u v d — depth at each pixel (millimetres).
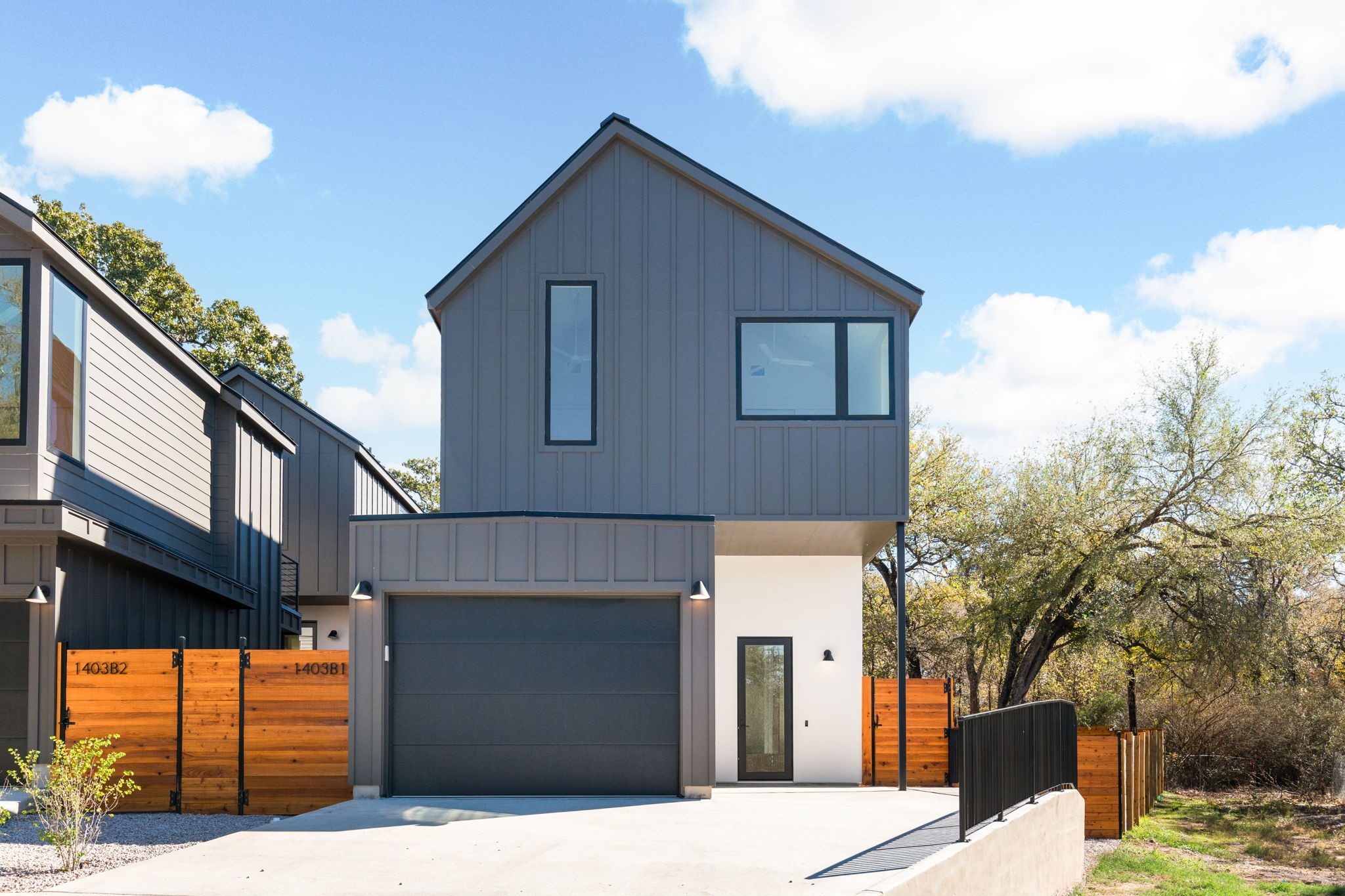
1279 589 20984
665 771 11844
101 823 10680
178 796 11578
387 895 6891
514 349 13547
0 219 11664
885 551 29266
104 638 12984
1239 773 23016
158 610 14781
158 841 9664
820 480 13266
